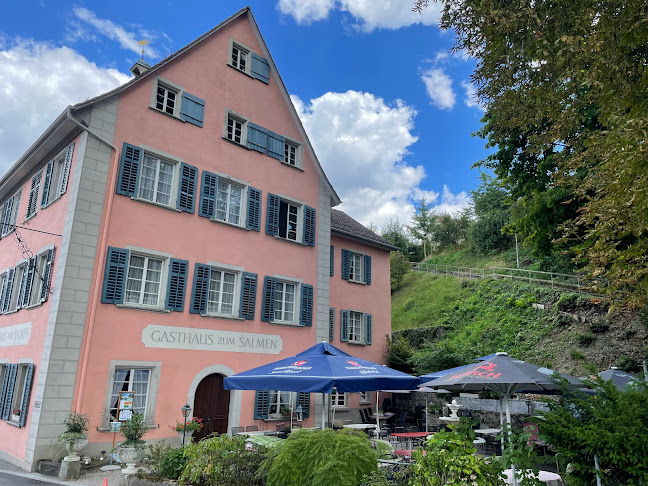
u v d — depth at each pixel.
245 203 16.64
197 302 14.52
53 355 11.62
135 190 13.78
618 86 6.59
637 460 5.14
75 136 13.97
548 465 10.95
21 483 10.05
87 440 11.18
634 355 16.28
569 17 6.13
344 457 6.55
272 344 16.42
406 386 8.83
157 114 14.76
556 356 18.75
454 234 47.78
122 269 13.05
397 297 35.41
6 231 18.67
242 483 7.58
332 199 20.34
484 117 17.36
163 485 8.42
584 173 12.27
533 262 31.98
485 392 16.72
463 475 5.34
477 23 6.48
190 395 13.85
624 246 10.33
